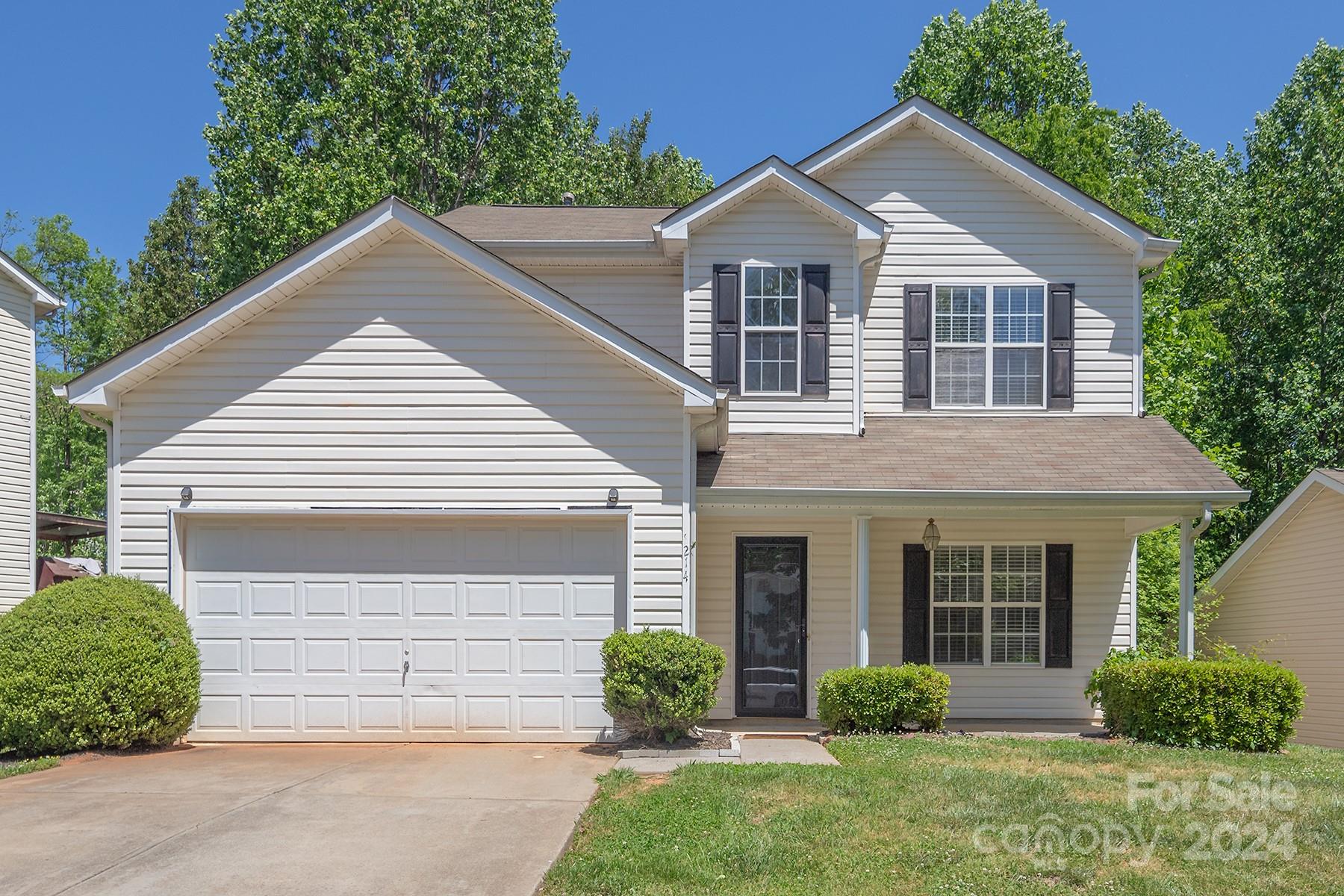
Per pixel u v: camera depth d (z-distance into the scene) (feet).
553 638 35.27
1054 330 44.93
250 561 35.55
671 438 35.32
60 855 21.15
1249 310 86.17
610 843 22.00
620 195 127.44
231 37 85.87
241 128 84.64
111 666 31.94
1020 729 41.19
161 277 123.85
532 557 35.53
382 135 82.94
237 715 35.14
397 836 22.50
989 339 45.14
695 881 19.63
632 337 34.58
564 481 35.29
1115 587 44.60
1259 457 84.89
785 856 20.92
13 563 57.88
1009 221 45.50
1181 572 38.29
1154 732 35.47
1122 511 38.11
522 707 35.12
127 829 23.13
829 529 43.45
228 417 35.42
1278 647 55.98
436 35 85.51
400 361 35.63
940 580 44.73
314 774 29.37
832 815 23.84
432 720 35.12
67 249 142.10
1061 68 91.15
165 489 35.24
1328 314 83.10
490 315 35.70
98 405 34.63
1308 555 53.36
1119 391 45.01
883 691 36.55
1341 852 21.34
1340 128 83.25
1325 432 83.20
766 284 43.21
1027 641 44.55
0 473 57.26
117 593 33.45
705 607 43.16
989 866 20.44
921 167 45.78
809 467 39.34
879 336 45.27
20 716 31.35
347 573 35.53
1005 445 41.75
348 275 35.76
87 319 143.43
